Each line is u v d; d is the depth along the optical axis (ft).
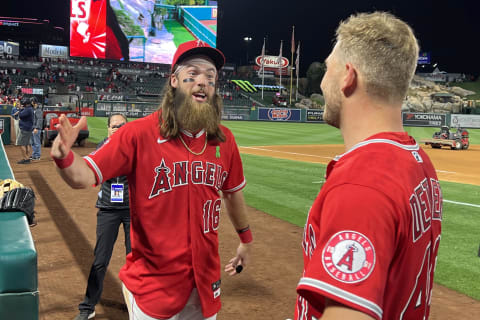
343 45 3.68
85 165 5.91
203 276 6.71
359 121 3.67
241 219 8.32
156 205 6.51
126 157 6.40
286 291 14.25
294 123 145.69
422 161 3.71
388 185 3.15
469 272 16.17
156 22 167.22
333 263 2.98
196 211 6.66
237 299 13.57
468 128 151.02
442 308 13.21
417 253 3.33
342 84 3.70
